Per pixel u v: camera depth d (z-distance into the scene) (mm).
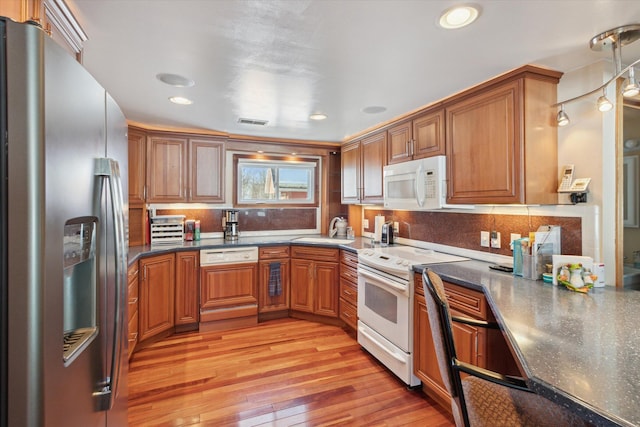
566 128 1919
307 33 1482
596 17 1351
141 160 3246
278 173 4262
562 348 959
